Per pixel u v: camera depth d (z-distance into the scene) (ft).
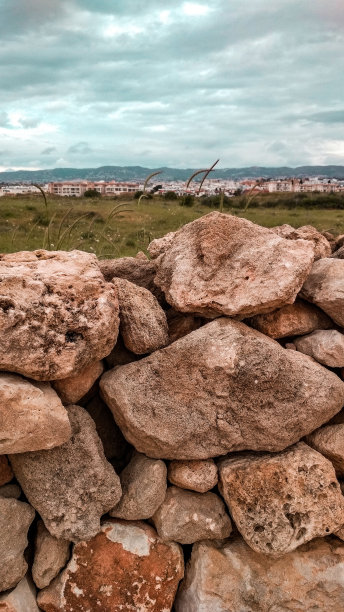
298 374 7.99
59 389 7.91
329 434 8.46
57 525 7.44
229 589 7.78
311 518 7.70
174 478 8.11
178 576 7.88
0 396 6.73
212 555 7.98
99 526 7.64
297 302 9.21
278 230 11.03
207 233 8.79
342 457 8.21
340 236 12.08
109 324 7.49
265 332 8.96
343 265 8.98
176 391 7.88
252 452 8.39
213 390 7.85
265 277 8.21
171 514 7.93
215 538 8.15
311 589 7.88
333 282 8.75
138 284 10.02
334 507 7.79
